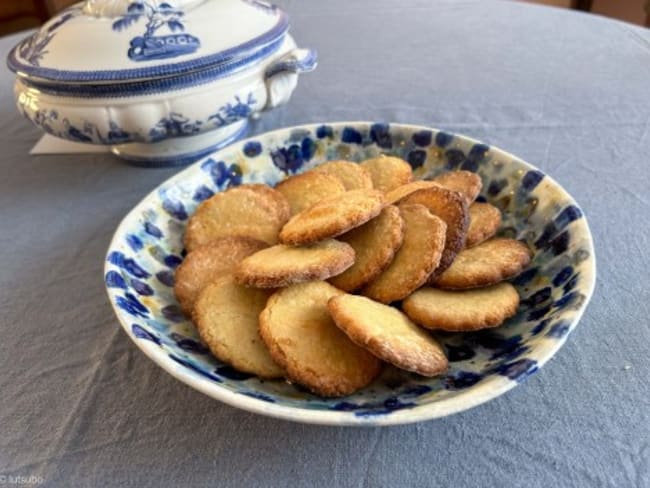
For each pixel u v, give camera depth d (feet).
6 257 1.11
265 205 1.03
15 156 1.45
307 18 2.17
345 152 1.20
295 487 0.68
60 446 0.74
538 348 0.68
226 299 0.85
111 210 1.23
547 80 1.61
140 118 1.16
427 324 0.79
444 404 0.62
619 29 1.88
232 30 1.18
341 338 0.77
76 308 0.97
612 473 0.66
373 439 0.73
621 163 1.25
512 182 1.02
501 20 2.03
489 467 0.68
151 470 0.70
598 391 0.76
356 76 1.72
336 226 0.81
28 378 0.84
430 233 0.84
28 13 3.51
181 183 1.09
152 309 0.86
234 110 1.22
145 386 0.82
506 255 0.89
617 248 1.01
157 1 1.16
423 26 2.03
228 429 0.75
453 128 1.43
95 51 1.11
